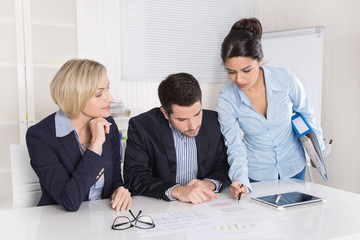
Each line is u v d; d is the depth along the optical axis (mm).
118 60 3283
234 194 1312
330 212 1116
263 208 1168
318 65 3025
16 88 2693
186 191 1271
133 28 3324
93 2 3141
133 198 1347
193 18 3600
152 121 1559
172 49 3520
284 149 1764
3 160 2656
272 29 3771
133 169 1498
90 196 1456
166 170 1537
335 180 3143
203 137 1582
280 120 1666
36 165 1306
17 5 2654
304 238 906
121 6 3266
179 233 955
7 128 2678
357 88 2902
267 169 1798
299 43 3111
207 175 1599
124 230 987
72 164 1369
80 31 2900
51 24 2795
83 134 1460
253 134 1737
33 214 1157
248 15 3881
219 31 3740
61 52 2846
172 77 1345
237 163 1511
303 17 3396
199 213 1127
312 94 3064
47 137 1337
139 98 3398
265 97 1656
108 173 1435
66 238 938
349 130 2998
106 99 1337
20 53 2676
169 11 3482
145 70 3400
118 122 2877
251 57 1406
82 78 1273
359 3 2844
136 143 1535
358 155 2922
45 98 2781
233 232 952
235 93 1658
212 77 3730
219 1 3723
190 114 1320
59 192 1221
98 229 1001
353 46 2916
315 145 1636
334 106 3139
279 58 3227
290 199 1229
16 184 1468
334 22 3086
